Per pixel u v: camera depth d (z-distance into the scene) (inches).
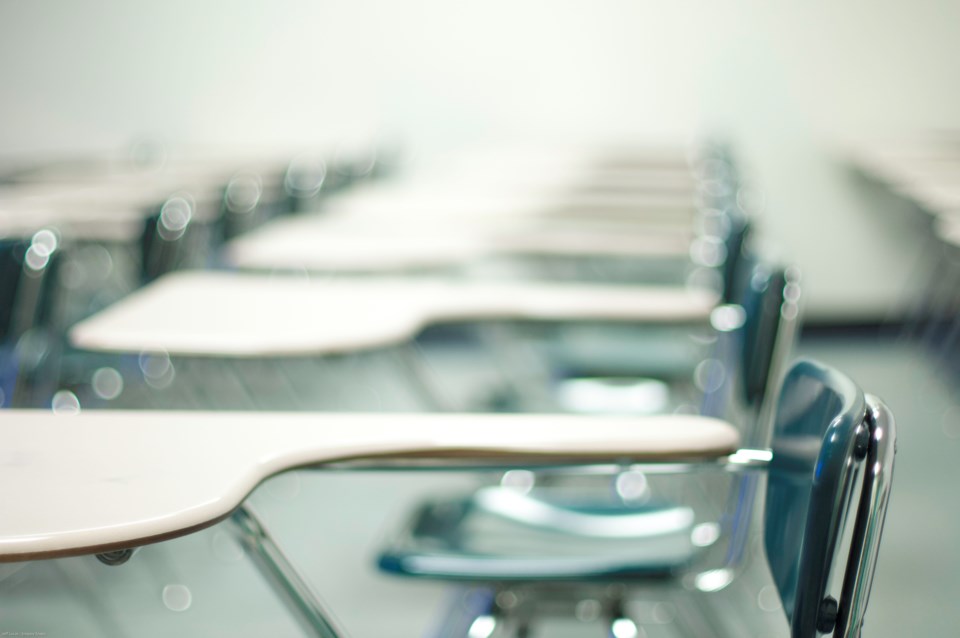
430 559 55.7
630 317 76.1
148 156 232.2
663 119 238.4
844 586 34.4
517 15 236.8
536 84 239.1
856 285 239.3
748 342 63.8
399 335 66.5
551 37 237.0
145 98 244.4
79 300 144.6
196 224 137.5
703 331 94.5
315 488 134.4
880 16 231.3
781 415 43.5
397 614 99.3
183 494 35.1
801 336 229.0
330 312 70.7
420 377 85.5
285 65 241.3
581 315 75.7
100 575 106.5
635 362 103.2
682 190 157.4
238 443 40.7
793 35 233.3
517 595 57.2
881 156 202.2
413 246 108.6
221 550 113.7
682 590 55.0
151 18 241.3
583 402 96.3
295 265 102.7
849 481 33.6
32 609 97.7
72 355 109.9
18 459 38.4
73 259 128.0
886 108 234.5
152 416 44.3
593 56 237.1
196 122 244.5
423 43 238.8
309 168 167.5
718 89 236.4
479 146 242.4
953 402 169.5
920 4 230.1
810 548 34.1
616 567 54.4
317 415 44.6
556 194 154.4
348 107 242.2
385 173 218.5
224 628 95.6
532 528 61.6
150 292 77.9
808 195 238.2
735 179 154.8
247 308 71.6
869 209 236.5
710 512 70.5
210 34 241.4
